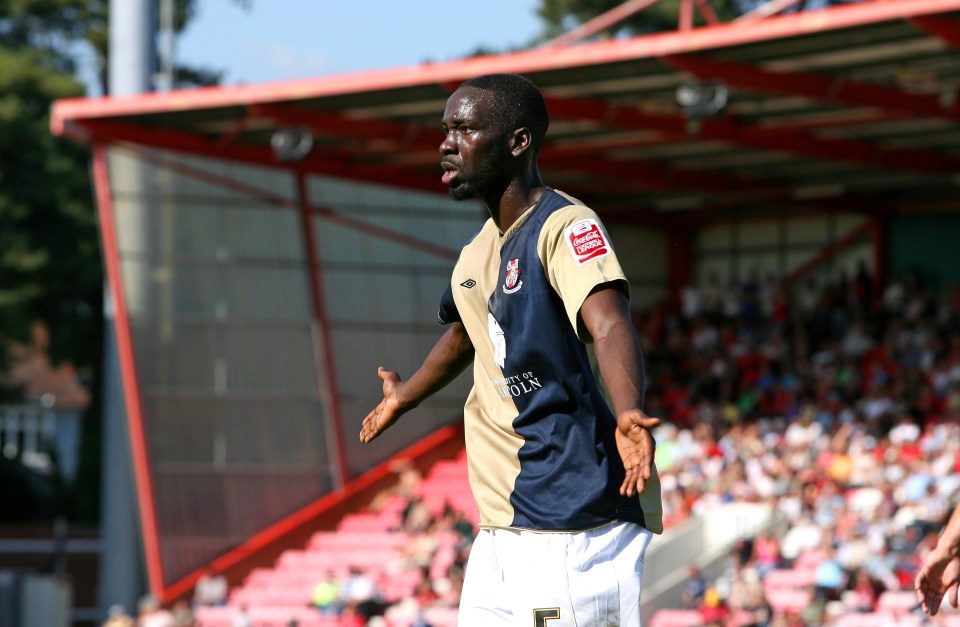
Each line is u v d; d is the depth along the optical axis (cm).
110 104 4622
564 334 736
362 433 878
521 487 752
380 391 5412
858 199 5831
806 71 3866
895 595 3662
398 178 5422
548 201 746
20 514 8406
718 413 5409
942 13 3284
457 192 750
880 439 4703
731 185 5591
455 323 815
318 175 5228
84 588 7112
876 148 4856
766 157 5175
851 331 5456
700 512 4325
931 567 841
